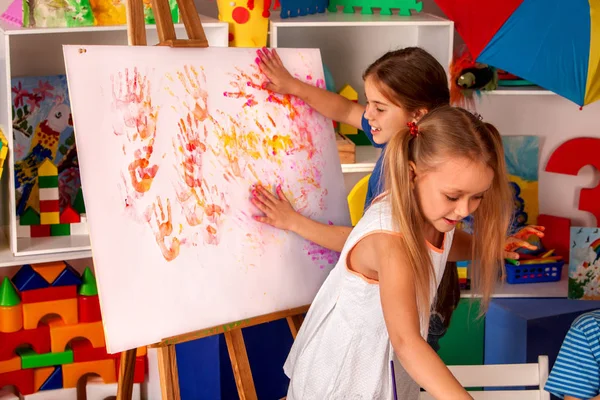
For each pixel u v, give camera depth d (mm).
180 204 1614
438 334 2010
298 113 1872
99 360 2400
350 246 1477
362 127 1942
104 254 1494
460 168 1323
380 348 1525
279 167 1805
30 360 2328
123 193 1528
